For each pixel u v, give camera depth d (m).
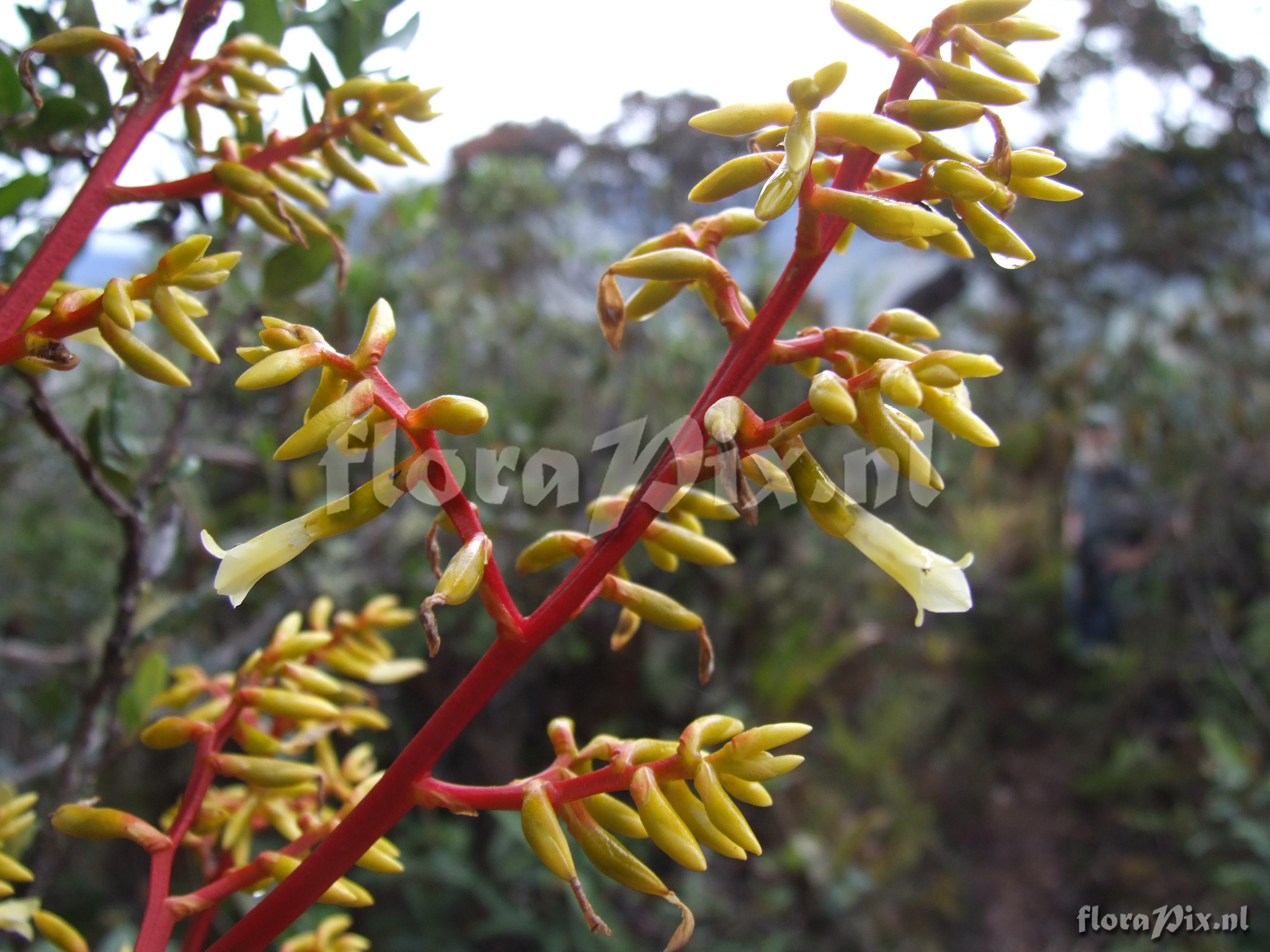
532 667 0.68
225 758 0.16
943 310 1.33
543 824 0.12
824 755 0.84
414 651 0.60
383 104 0.18
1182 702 1.04
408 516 0.55
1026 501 1.29
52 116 0.19
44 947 0.23
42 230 0.22
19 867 0.16
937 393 0.12
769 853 0.72
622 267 0.14
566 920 0.60
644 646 0.71
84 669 0.40
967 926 0.77
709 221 0.15
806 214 0.13
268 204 0.17
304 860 0.17
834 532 0.13
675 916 0.65
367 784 0.17
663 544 0.14
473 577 0.12
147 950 0.14
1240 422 1.10
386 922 0.58
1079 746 1.01
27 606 0.53
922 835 0.80
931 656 1.00
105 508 0.22
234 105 0.18
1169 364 1.34
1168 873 0.81
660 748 0.13
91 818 0.15
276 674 0.18
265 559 0.12
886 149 0.12
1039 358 1.44
